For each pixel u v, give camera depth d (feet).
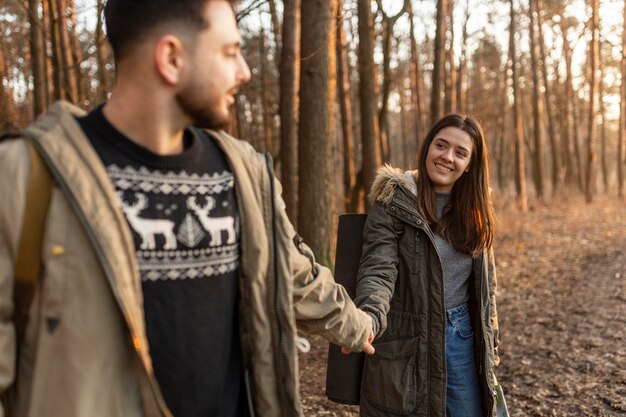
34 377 3.18
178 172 3.63
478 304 7.22
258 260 4.05
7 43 39.83
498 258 30.66
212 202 3.79
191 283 3.64
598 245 33.99
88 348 3.20
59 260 3.16
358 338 5.16
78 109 3.56
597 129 126.21
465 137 7.12
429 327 6.95
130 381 3.41
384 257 6.89
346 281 7.41
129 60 3.49
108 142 3.45
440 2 34.71
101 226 3.20
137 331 3.29
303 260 4.50
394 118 111.34
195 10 3.47
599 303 20.24
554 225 43.60
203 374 3.72
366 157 26.04
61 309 3.16
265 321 4.11
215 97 3.66
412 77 69.97
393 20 29.37
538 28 69.51
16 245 3.10
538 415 11.46
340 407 12.21
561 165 92.38
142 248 3.43
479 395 7.32
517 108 54.85
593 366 13.91
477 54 79.10
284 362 4.16
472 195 7.32
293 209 21.98
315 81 17.71
